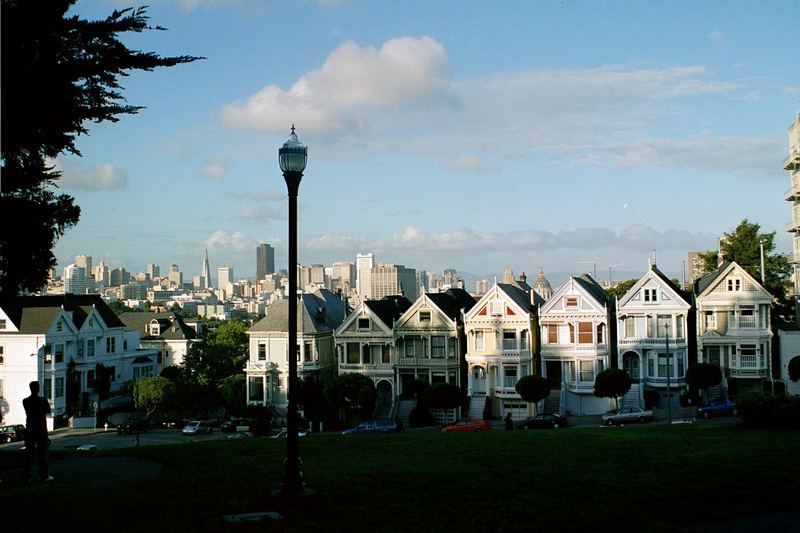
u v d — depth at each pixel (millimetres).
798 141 78688
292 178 18359
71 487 20250
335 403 69938
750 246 90375
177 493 18719
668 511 17328
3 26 15078
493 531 15523
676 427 32625
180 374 88125
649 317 67312
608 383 61375
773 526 16625
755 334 65375
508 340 69625
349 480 19594
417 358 72812
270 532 15250
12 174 18156
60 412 78125
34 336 76062
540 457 23375
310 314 78875
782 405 30266
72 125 17031
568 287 68688
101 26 16328
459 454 24438
